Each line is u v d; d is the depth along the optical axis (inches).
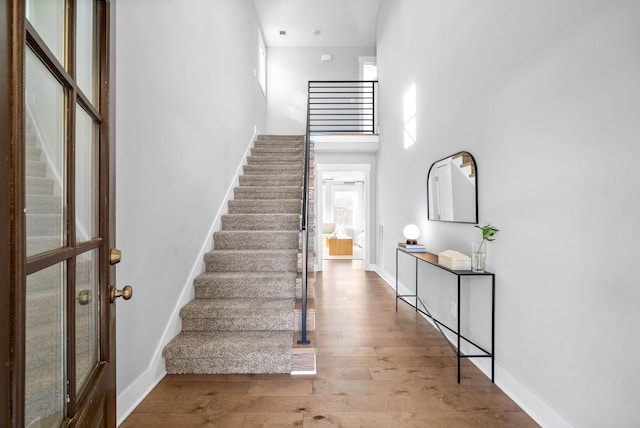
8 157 19.7
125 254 73.6
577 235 61.9
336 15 246.4
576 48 61.9
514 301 80.8
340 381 89.2
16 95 20.1
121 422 71.7
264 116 278.5
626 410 52.5
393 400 80.6
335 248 341.1
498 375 87.0
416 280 152.8
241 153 195.2
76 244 31.4
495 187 88.4
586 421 59.9
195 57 116.9
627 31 52.1
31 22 25.4
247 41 209.9
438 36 126.1
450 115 115.8
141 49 79.4
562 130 65.4
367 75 291.7
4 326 19.4
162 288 92.7
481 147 95.2
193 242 117.1
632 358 51.6
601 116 56.7
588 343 59.5
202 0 123.9
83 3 35.6
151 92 84.7
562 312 65.6
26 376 24.0
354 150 243.1
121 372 72.9
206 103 129.4
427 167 139.2
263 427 70.9
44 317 26.7
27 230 24.1
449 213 115.2
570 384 63.6
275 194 175.8
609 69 55.2
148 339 84.9
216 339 98.0
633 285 51.4
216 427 70.8
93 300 38.4
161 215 91.6
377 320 137.6
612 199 54.7
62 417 29.6
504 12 84.0
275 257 127.9
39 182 25.9
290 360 93.1
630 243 51.9
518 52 78.7
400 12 179.6
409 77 163.9
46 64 25.6
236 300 114.2
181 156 105.3
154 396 82.0
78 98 31.4
